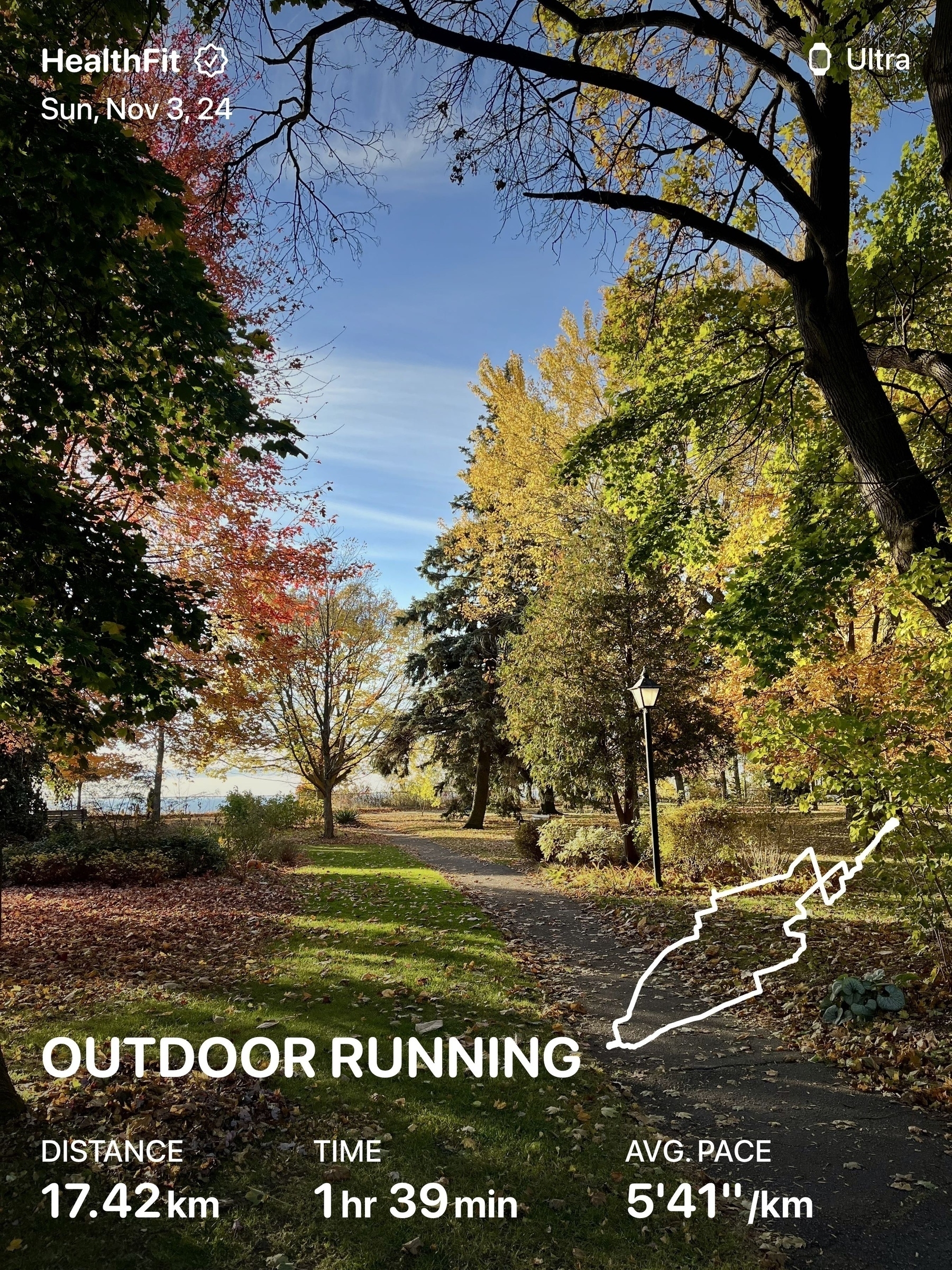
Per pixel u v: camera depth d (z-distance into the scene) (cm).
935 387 827
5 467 397
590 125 703
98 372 464
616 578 1469
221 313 431
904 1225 329
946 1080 455
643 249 812
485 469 1914
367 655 2577
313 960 752
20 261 409
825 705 975
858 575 601
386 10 533
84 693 574
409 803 4384
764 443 912
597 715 1452
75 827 1553
